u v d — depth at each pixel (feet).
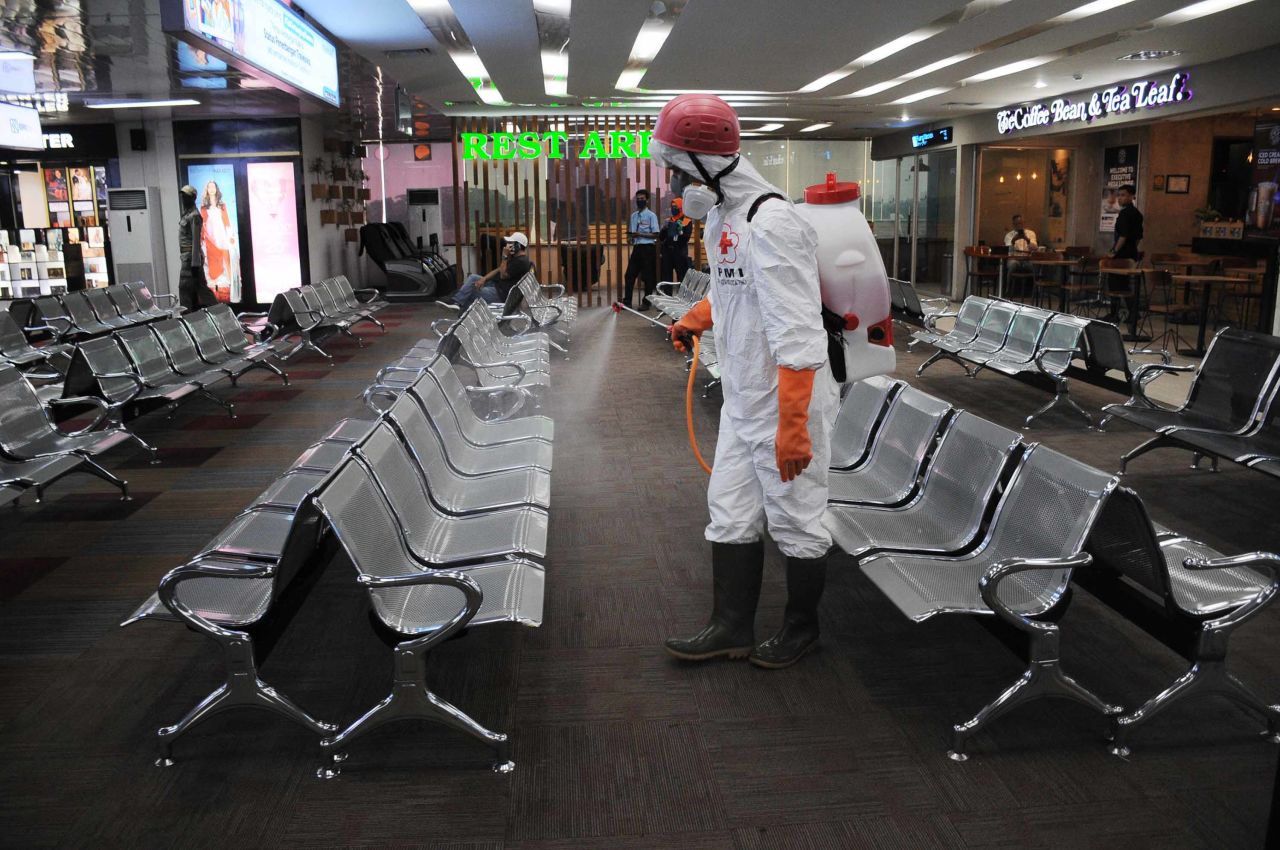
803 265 9.21
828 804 8.16
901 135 61.77
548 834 7.80
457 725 8.71
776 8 25.11
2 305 43.83
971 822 7.91
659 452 19.97
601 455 19.77
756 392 9.87
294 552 9.00
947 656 10.77
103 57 30.01
